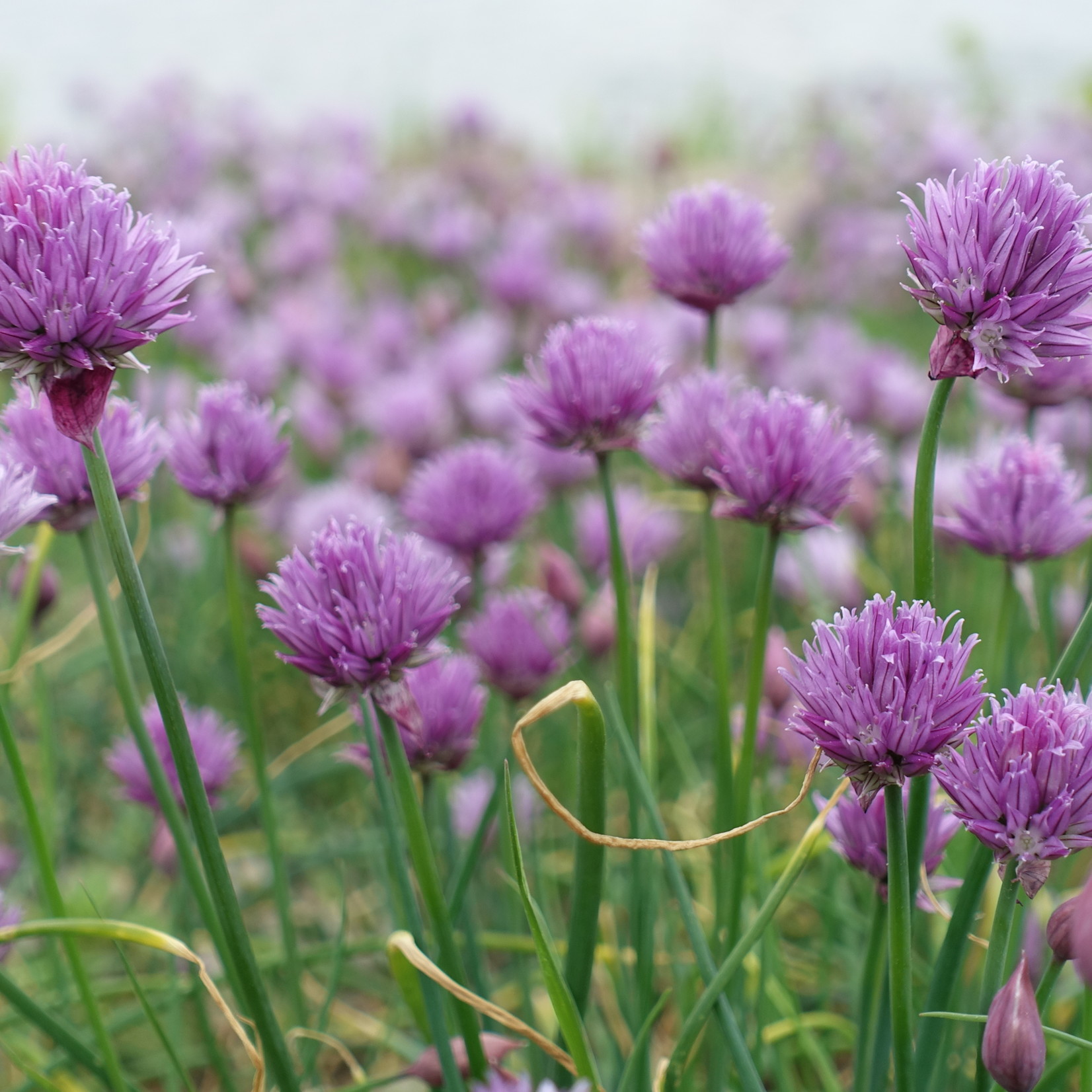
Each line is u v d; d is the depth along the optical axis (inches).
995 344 25.0
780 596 37.6
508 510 29.9
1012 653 29.4
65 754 37.1
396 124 102.4
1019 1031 24.6
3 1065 31.4
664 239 29.1
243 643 28.7
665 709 35.1
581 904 26.2
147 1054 32.4
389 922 33.6
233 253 47.7
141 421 27.2
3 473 25.9
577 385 27.5
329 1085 32.5
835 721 24.7
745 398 27.5
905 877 25.0
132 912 34.3
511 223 62.4
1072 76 92.0
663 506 35.4
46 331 24.7
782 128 84.2
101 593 27.2
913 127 67.1
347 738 39.4
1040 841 24.6
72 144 65.6
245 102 73.5
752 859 29.3
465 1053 26.5
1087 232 31.5
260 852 36.3
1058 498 27.4
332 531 25.9
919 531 25.5
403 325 51.3
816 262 68.5
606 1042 30.2
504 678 29.1
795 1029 29.3
